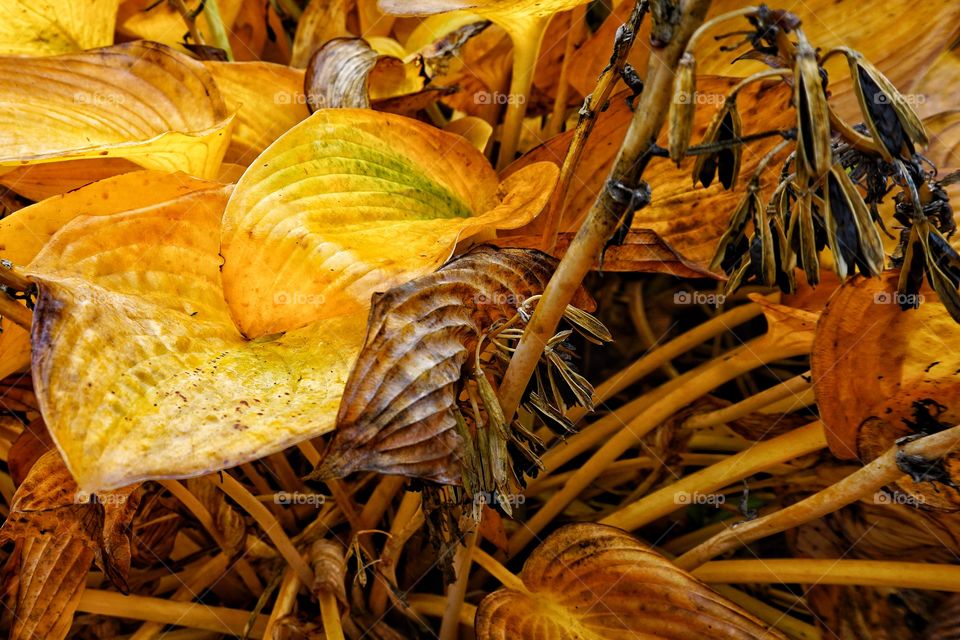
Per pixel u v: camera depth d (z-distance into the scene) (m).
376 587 0.44
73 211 0.37
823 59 0.27
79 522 0.38
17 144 0.39
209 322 0.33
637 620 0.37
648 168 0.44
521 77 0.51
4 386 0.45
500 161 0.54
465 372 0.32
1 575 0.42
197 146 0.39
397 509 0.50
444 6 0.43
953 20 0.45
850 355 0.36
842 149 0.29
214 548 0.49
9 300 0.34
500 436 0.30
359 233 0.35
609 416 0.51
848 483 0.34
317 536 0.47
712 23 0.25
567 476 0.52
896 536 0.44
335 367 0.32
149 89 0.42
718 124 0.26
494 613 0.38
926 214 0.30
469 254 0.32
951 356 0.36
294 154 0.35
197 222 0.35
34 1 0.50
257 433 0.29
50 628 0.39
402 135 0.39
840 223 0.26
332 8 0.58
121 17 0.58
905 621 0.43
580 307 0.37
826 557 0.45
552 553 0.39
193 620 0.44
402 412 0.29
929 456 0.32
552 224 0.36
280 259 0.33
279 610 0.42
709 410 0.47
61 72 0.41
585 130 0.34
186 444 0.28
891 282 0.35
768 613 0.46
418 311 0.30
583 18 0.53
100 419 0.28
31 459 0.41
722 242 0.28
